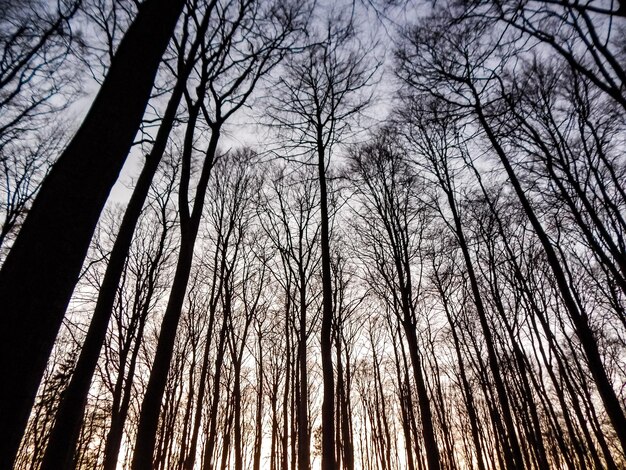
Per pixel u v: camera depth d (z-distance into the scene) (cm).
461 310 1761
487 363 1784
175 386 1708
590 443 1347
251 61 618
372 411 2909
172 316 435
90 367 288
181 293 455
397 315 1101
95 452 1546
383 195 1270
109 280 321
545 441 2047
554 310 1470
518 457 886
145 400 385
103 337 305
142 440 362
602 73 558
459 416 2712
